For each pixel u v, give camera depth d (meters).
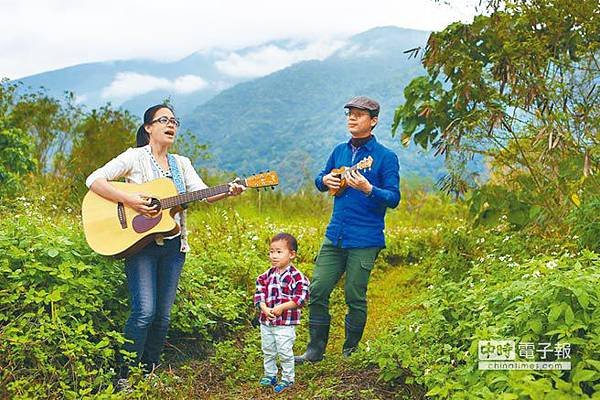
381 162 6.37
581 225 7.06
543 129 7.45
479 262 7.97
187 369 6.11
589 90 7.73
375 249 6.33
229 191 5.98
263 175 6.05
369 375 5.70
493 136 8.03
